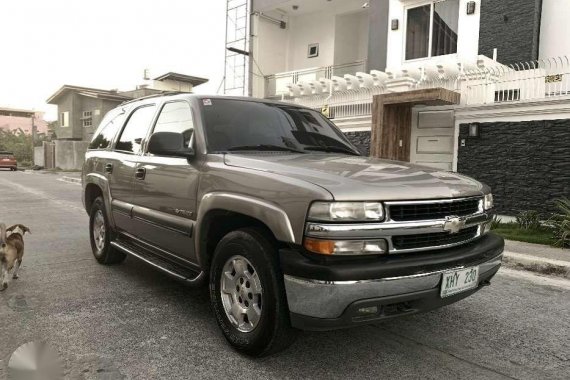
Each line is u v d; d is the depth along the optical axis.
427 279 3.00
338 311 2.81
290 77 17.44
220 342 3.62
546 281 5.75
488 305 4.70
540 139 8.73
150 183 4.43
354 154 4.54
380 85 12.13
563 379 3.20
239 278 3.40
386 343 3.68
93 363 3.24
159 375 3.10
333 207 2.81
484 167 9.55
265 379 3.06
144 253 4.75
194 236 3.78
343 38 18.02
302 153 4.13
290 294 2.94
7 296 4.62
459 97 10.27
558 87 9.05
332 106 13.29
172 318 4.09
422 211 3.09
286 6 17.78
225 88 19.14
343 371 3.20
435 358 3.45
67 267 5.73
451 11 12.41
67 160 35.72
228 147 3.96
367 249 2.87
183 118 4.35
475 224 3.46
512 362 3.43
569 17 10.57
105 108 39.75
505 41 11.24
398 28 13.43
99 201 5.73
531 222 8.46
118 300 4.54
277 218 3.00
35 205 12.33
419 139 11.30
